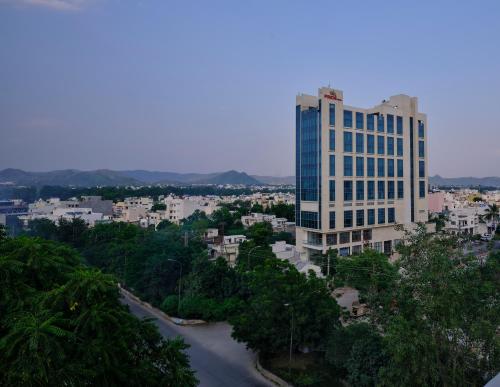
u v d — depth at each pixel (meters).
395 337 15.60
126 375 13.70
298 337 24.09
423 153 65.50
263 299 24.59
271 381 23.69
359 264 34.81
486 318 16.30
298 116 54.91
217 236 65.12
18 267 14.34
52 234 62.53
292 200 166.50
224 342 30.14
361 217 55.25
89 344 12.80
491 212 79.88
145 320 16.67
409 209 62.25
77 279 14.27
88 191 182.12
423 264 17.19
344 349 21.52
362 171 55.47
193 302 35.31
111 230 60.91
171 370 15.44
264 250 49.44
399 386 16.62
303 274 25.27
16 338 11.21
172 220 103.81
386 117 58.81
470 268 16.73
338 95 52.66
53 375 11.06
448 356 17.09
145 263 42.34
